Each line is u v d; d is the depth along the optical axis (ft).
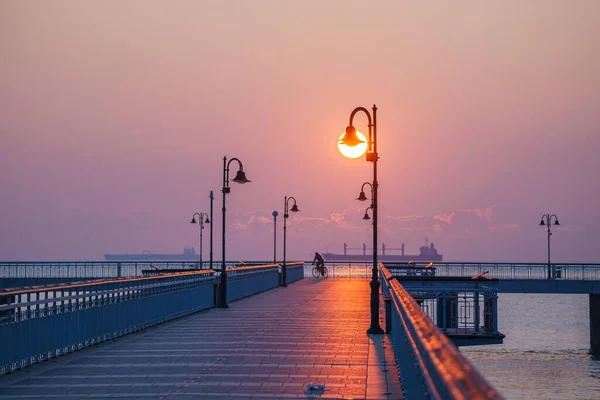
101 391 40.98
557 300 494.59
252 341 64.90
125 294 70.33
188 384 43.27
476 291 98.37
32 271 234.38
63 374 46.88
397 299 39.14
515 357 185.98
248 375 46.52
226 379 45.03
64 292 55.77
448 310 100.94
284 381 44.29
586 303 460.14
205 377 45.78
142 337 68.18
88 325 60.75
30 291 48.78
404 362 36.60
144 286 75.61
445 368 14.01
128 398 38.99
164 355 55.83
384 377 45.68
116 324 67.51
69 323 56.85
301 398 39.01
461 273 230.07
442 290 98.63
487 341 95.81
